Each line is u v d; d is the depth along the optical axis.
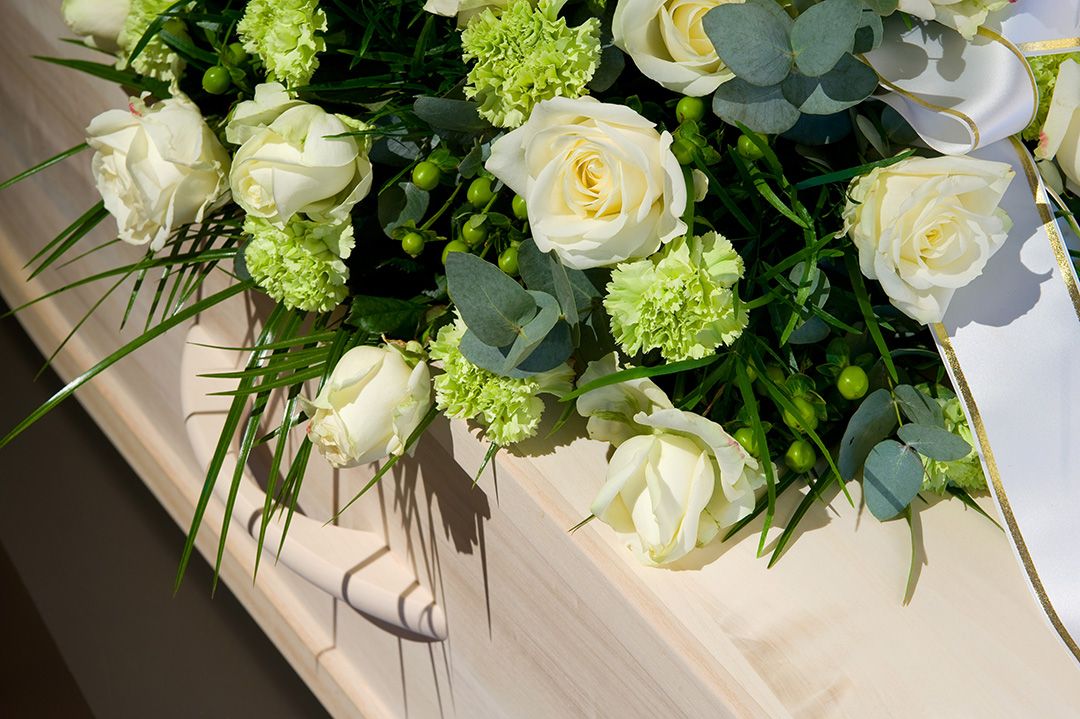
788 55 0.92
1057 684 0.92
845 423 1.01
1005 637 0.94
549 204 0.94
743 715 0.92
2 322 2.11
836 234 0.94
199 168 1.06
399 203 1.05
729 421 0.99
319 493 1.27
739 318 0.95
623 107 0.92
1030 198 0.97
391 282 1.10
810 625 0.94
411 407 1.00
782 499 1.00
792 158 1.01
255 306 1.24
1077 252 1.00
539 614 1.05
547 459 1.01
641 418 0.93
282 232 1.04
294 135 1.01
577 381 1.02
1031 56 0.95
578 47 0.96
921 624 0.94
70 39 1.26
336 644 1.37
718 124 1.00
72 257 1.61
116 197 1.10
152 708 1.72
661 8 0.93
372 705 1.34
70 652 1.84
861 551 0.97
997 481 0.95
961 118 0.94
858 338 1.00
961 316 0.97
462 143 1.02
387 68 1.11
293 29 1.03
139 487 1.92
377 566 1.19
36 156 1.57
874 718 0.91
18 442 2.04
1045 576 0.94
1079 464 0.95
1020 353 0.96
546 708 1.10
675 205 0.91
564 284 0.97
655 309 0.93
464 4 0.98
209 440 1.26
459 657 1.17
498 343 0.97
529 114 0.97
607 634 0.99
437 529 1.12
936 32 0.96
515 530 1.03
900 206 0.91
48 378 2.06
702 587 0.96
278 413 1.26
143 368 1.56
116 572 1.86
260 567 1.45
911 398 0.97
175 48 1.14
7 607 1.95
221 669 1.71
